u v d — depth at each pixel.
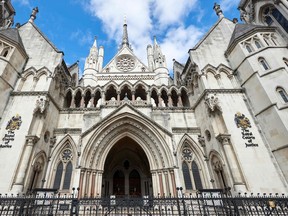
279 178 16.20
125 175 28.94
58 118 23.59
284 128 16.41
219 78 22.62
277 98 17.70
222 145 18.41
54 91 23.30
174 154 19.89
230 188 16.89
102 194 25.91
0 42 20.58
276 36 21.67
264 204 11.54
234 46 22.91
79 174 18.17
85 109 24.47
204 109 22.14
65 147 21.84
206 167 20.89
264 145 17.94
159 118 22.81
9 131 17.97
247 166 16.89
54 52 24.97
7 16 28.83
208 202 15.36
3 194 14.94
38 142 18.59
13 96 20.20
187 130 23.14
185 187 19.95
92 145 20.30
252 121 19.42
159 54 41.25
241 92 21.39
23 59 22.77
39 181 18.75
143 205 11.72
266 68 19.67
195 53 25.62
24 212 12.99
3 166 16.23
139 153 28.09
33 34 25.95
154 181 19.88
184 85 28.23
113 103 24.73
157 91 27.61
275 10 23.12
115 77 37.00
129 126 22.28
